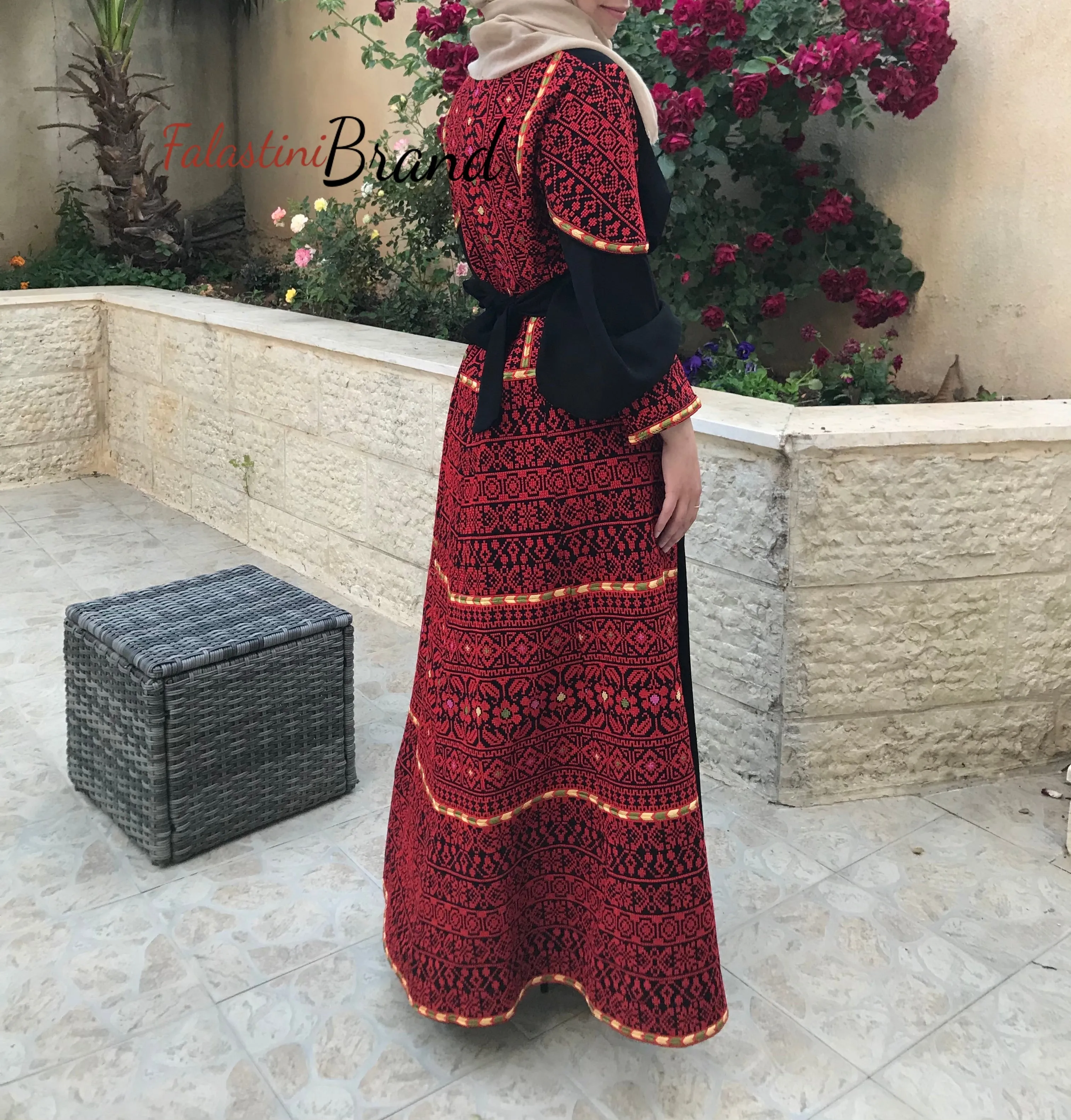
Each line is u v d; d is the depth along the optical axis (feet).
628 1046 6.06
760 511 8.13
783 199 11.35
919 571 8.25
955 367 10.53
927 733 8.71
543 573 5.18
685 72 10.27
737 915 7.23
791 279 11.68
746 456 8.13
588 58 4.66
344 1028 6.15
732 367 11.18
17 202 20.43
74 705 8.35
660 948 5.39
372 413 12.13
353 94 17.97
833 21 10.48
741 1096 5.70
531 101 4.67
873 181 11.07
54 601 12.69
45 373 17.29
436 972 5.63
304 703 8.23
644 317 4.79
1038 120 9.64
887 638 8.37
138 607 8.41
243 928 7.02
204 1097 5.64
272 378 13.66
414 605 12.19
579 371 4.78
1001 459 8.13
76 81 18.88
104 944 6.82
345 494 12.91
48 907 7.19
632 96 4.75
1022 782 8.98
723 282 11.47
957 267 10.50
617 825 5.39
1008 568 8.43
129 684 7.52
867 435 7.81
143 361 16.62
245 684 7.82
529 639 5.24
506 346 5.15
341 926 7.07
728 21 9.75
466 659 5.31
